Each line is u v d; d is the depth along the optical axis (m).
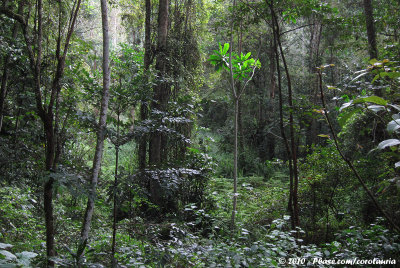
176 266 3.06
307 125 4.09
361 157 4.68
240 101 14.44
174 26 7.90
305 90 14.33
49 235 2.05
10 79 4.06
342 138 5.47
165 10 7.16
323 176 4.96
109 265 2.49
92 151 8.15
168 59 6.81
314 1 4.92
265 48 14.48
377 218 3.79
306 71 14.25
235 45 13.94
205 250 3.06
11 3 3.30
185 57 7.82
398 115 1.53
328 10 4.90
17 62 3.54
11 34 3.90
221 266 2.79
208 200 5.79
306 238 4.88
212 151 13.63
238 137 14.26
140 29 10.57
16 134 3.95
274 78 14.39
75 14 2.28
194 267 2.91
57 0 2.45
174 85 6.86
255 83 15.17
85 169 2.50
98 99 2.80
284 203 5.73
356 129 4.85
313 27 14.05
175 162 2.95
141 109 3.73
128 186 2.65
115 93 2.75
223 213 5.48
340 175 4.86
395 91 2.40
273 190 7.32
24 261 1.46
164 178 2.77
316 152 5.31
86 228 2.40
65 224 4.05
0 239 3.09
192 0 8.27
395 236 3.21
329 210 5.52
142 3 9.60
